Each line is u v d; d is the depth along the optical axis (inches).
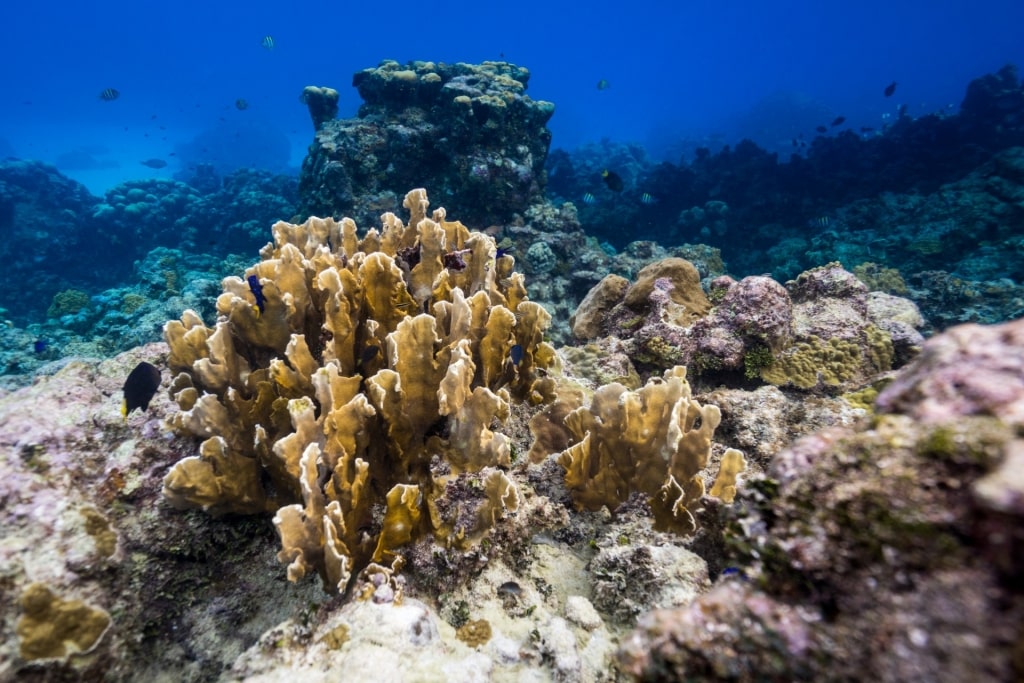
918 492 42.8
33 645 72.2
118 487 99.9
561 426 127.4
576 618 85.9
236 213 657.6
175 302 377.4
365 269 112.4
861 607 42.6
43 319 573.3
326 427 86.2
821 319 173.6
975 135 690.8
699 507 95.3
